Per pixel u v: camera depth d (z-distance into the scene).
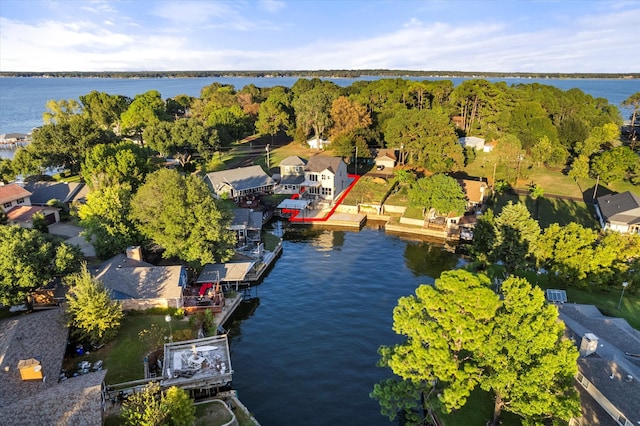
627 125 190.75
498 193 96.38
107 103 163.00
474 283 30.58
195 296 52.69
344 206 91.62
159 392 35.38
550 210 86.25
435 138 107.31
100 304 41.69
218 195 91.38
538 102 144.12
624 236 55.19
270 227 83.88
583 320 42.62
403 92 166.50
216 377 38.03
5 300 43.75
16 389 31.98
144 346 42.72
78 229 74.38
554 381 30.17
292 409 37.72
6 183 94.44
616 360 33.34
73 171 106.94
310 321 51.50
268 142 156.00
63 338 39.69
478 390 37.00
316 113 137.12
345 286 60.34
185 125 115.56
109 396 34.94
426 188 79.00
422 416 36.75
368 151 118.31
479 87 150.62
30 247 45.97
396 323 33.09
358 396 39.38
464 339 29.98
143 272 51.56
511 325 29.64
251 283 61.03
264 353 45.50
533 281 57.06
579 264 52.69
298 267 66.75
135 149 94.81
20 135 167.62
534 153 114.50
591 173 108.81
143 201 59.97
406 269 65.81
